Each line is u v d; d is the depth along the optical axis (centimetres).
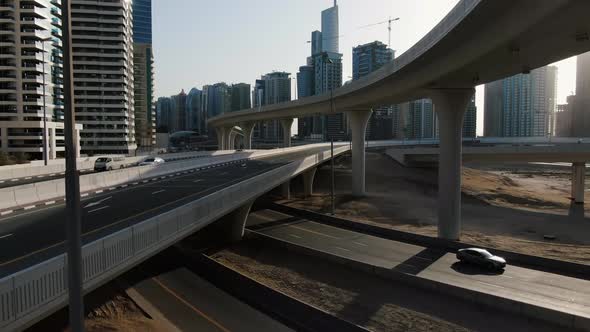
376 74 5191
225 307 2628
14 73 10119
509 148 8831
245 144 13975
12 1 10031
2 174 4922
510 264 3272
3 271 1516
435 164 10800
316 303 2681
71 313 1019
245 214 4184
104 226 2197
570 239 4769
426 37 3566
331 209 6047
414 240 4062
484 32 2952
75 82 12962
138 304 2550
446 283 2698
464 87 4141
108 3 12988
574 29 2473
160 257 3569
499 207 7012
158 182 4366
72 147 1007
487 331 2198
